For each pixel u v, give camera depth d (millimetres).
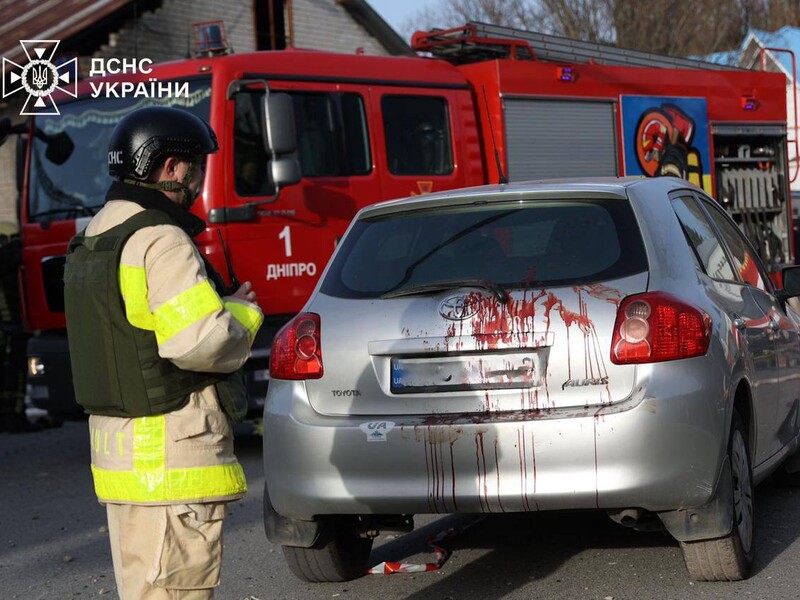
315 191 9188
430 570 5320
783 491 6801
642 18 35250
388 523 5023
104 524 7172
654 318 4531
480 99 10828
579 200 5008
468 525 6133
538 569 5383
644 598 4824
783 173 14328
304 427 4785
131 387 3254
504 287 4719
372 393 4766
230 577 5590
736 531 4754
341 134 9477
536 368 4578
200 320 3170
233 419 3387
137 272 3248
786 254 14344
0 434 11602
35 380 9602
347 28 22281
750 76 13789
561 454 4449
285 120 8609
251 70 8969
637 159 12086
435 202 5234
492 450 4512
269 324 8953
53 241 9555
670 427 4445
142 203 3369
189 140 3426
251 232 8758
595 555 5555
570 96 11359
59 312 9531
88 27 17078
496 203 5133
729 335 4953
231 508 7211
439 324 4691
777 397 5816
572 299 4605
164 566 3260
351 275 5098
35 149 9883
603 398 4504
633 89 12086
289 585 5398
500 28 11602
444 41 11391
